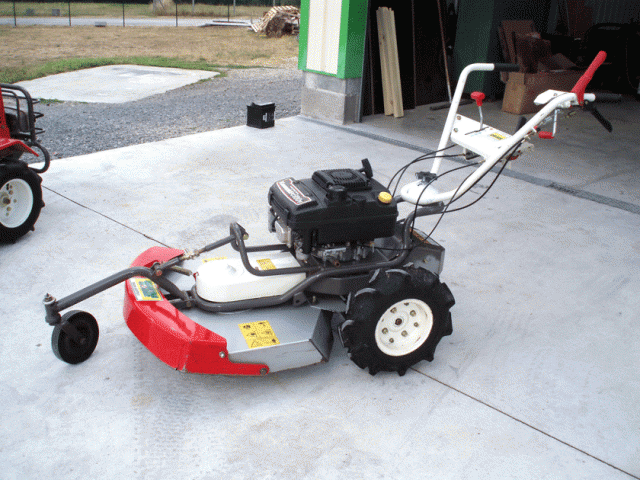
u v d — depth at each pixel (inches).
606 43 457.4
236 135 303.7
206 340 104.9
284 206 114.3
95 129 322.3
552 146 302.7
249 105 320.2
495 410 112.3
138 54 664.4
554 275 167.2
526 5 426.3
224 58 673.0
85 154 267.3
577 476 97.2
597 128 344.2
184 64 602.9
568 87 396.2
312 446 101.2
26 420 104.8
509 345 133.7
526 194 231.8
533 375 123.3
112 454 98.0
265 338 113.0
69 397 111.2
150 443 100.7
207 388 115.9
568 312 148.3
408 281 113.1
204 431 104.0
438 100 411.8
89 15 1193.4
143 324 110.5
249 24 1095.0
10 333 129.9
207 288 118.2
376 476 95.2
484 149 128.8
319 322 120.3
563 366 126.8
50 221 188.2
